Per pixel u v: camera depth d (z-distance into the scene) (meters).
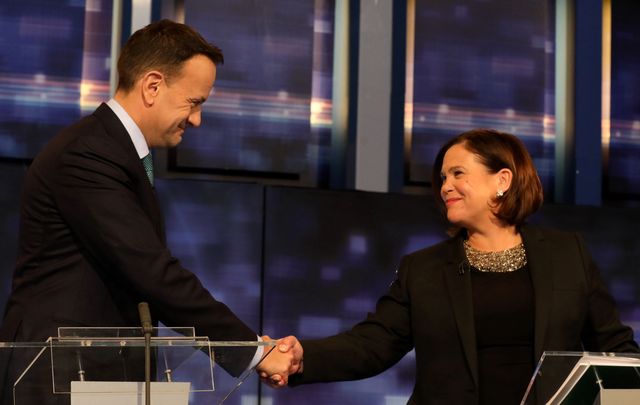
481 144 3.62
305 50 5.57
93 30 5.31
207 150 5.43
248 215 5.18
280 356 3.51
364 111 5.54
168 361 2.57
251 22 5.52
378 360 3.70
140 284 3.13
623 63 5.93
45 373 2.50
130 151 3.28
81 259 3.17
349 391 5.17
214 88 5.45
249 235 5.17
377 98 5.57
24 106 5.19
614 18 5.93
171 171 5.38
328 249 5.25
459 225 3.68
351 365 3.66
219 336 3.23
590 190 5.83
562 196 5.84
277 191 5.23
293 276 5.19
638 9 5.93
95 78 5.29
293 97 5.55
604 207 5.58
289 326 5.15
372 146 5.54
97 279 3.17
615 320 3.57
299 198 5.25
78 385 2.51
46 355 2.50
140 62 3.32
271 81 5.52
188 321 3.20
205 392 2.63
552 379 2.62
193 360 2.58
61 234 3.18
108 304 3.18
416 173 5.63
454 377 3.40
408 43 5.69
